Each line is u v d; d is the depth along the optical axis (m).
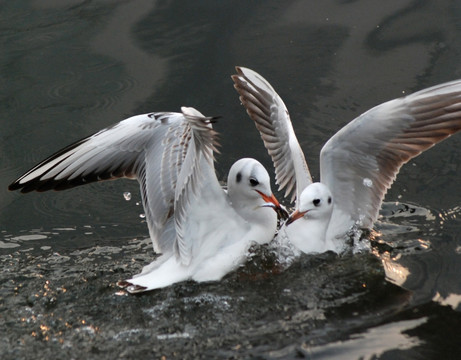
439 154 12.05
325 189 10.16
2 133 12.55
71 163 9.91
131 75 13.79
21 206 11.45
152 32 14.97
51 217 11.23
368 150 10.25
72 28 15.13
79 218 11.21
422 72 13.46
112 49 14.48
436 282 9.34
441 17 15.04
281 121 11.57
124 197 11.67
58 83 13.66
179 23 15.24
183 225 9.55
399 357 7.98
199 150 8.55
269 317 8.84
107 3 15.98
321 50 14.27
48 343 8.54
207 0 16.02
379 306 8.93
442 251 10.01
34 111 12.99
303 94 13.17
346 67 13.78
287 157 11.55
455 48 14.02
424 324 8.52
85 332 8.72
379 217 10.89
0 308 9.23
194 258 9.69
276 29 14.96
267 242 10.16
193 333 8.60
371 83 13.30
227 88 13.41
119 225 11.05
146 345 8.44
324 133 12.27
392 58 13.93
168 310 9.08
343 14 15.39
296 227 10.34
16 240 10.73
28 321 8.97
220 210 9.87
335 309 8.94
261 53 14.25
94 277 9.87
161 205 9.72
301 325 8.63
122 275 9.90
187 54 14.30
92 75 13.84
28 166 11.85
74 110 12.97
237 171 9.95
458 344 8.14
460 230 10.41
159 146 9.67
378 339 8.29
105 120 12.67
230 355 8.14
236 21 15.23
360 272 9.68
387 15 15.26
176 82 13.59
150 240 10.72
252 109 11.98
